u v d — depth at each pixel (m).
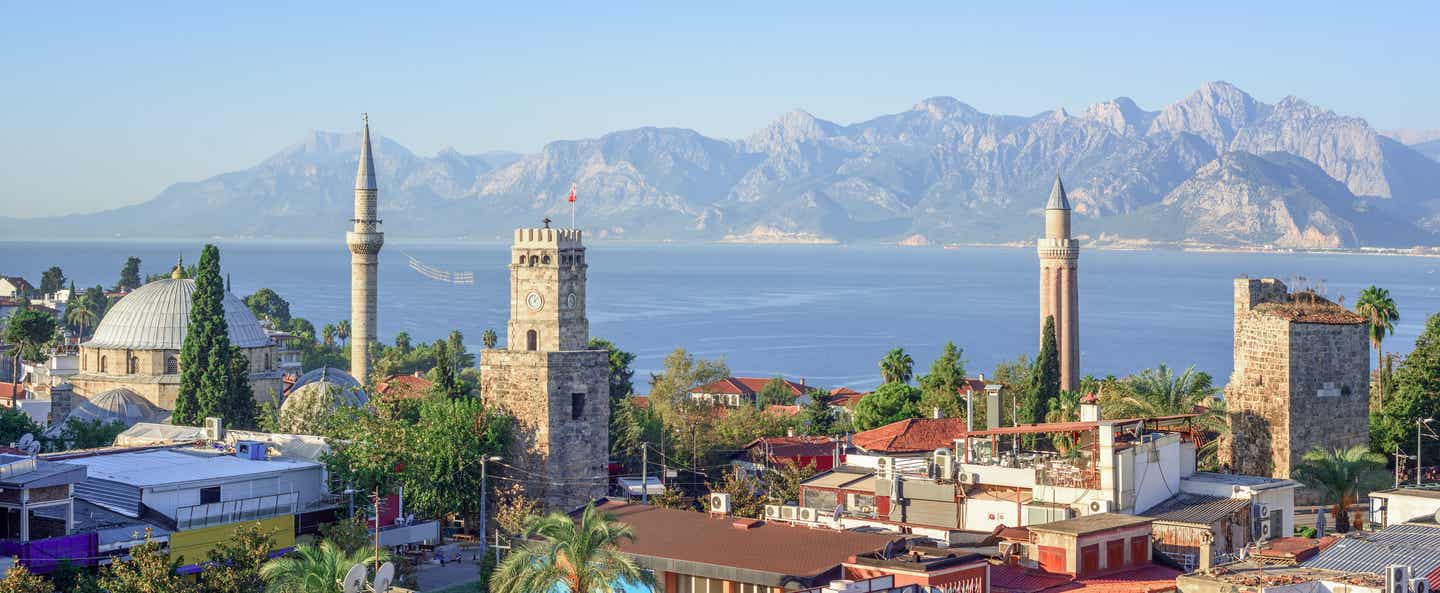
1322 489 101.12
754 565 72.19
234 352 162.38
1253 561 71.69
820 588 67.19
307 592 65.88
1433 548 71.56
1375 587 63.09
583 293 130.88
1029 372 190.62
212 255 162.38
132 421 165.38
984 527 87.00
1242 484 88.81
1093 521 78.62
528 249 129.00
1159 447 87.69
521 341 129.62
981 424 147.00
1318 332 117.88
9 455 100.25
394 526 117.00
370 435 120.75
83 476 93.75
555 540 66.44
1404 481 123.50
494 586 66.94
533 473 127.56
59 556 87.62
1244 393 119.75
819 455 143.00
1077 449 89.81
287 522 102.44
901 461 100.69
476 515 126.38
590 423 129.62
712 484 139.00
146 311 176.50
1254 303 120.25
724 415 175.12
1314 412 117.75
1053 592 70.56
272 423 156.62
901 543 75.69
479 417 128.00
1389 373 145.38
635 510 88.31
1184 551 80.56
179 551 94.88
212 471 108.06
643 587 73.44
